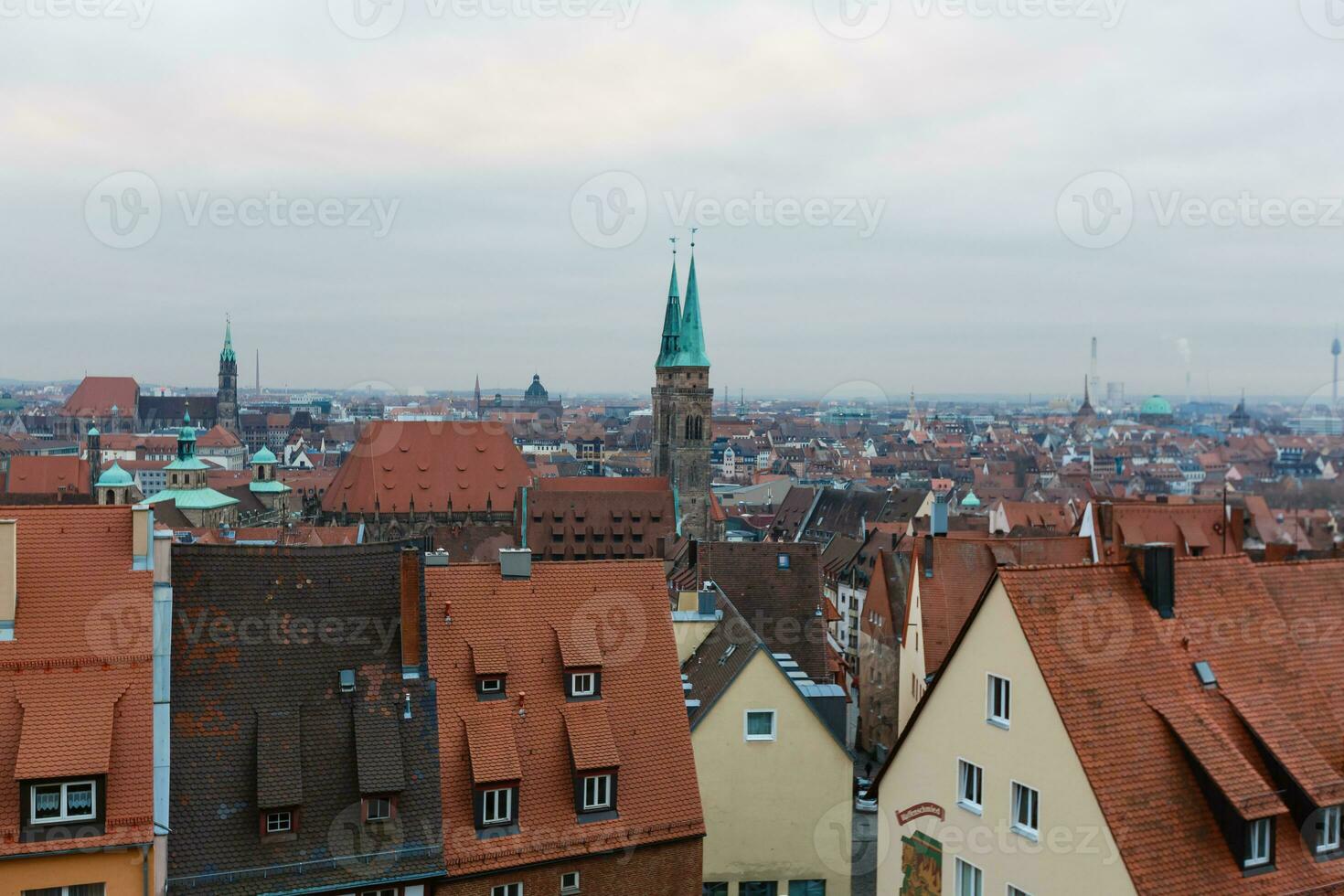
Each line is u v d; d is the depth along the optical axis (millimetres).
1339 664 35406
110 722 32406
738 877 46156
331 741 36875
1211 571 35438
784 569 73875
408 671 38781
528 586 42344
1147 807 29328
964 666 34969
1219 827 29578
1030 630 31984
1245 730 31344
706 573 73000
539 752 38969
